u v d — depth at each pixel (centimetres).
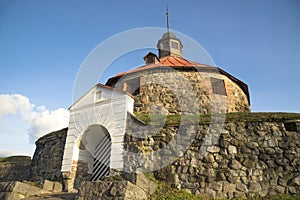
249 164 718
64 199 686
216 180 711
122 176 724
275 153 718
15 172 1459
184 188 717
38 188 800
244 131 772
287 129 770
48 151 1124
